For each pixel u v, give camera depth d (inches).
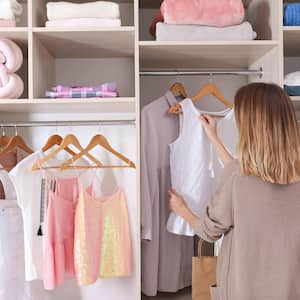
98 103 86.4
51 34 85.2
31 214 86.4
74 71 103.5
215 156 88.7
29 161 86.7
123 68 103.7
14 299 90.0
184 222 86.4
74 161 89.1
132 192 102.8
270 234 65.6
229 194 68.2
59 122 94.9
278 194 66.0
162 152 91.7
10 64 84.2
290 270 65.1
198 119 88.3
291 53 101.1
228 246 69.8
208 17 85.1
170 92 93.1
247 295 65.4
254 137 65.9
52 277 84.0
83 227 86.5
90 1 99.1
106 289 102.7
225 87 104.1
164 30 84.9
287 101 67.7
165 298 93.4
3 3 84.8
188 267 96.7
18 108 92.0
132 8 102.2
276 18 85.5
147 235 86.3
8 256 89.7
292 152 65.6
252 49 87.5
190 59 94.7
